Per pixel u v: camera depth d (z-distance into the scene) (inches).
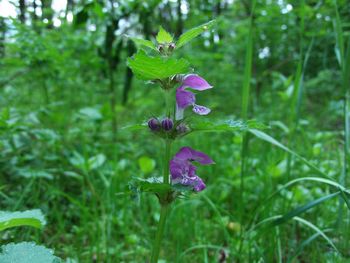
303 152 19.6
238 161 19.6
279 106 32.7
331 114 31.1
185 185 7.5
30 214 7.8
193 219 14.4
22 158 16.2
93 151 19.8
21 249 7.0
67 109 27.5
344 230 11.7
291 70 38.2
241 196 12.6
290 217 9.8
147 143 24.7
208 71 38.7
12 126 15.5
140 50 6.6
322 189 16.8
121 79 30.4
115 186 15.6
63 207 15.3
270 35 31.7
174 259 12.6
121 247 13.0
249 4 34.0
